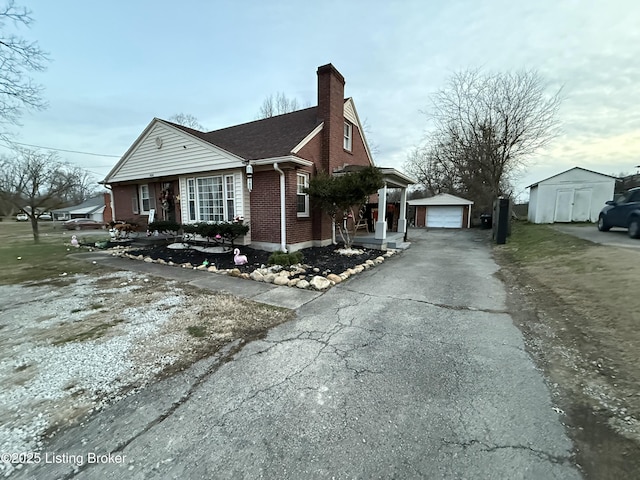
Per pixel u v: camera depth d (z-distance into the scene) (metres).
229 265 7.52
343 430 1.94
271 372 2.66
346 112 11.95
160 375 2.62
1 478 1.59
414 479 1.56
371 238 10.66
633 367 2.56
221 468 1.65
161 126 10.87
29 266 7.68
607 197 16.38
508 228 13.45
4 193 14.35
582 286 4.73
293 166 8.67
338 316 4.09
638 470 1.57
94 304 4.58
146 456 1.74
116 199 14.80
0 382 2.50
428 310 4.30
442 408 2.15
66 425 2.01
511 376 2.56
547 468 1.61
